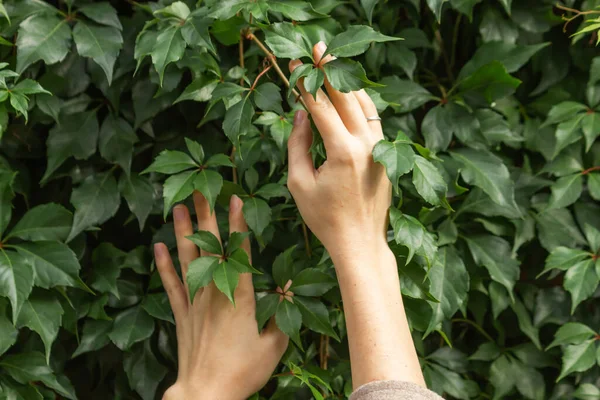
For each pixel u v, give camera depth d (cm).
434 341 125
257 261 113
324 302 111
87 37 103
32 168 117
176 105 116
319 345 117
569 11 122
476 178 111
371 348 72
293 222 112
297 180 81
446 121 113
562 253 116
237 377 91
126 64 110
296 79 77
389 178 75
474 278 119
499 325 123
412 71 117
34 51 100
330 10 105
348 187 77
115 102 110
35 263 100
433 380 117
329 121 78
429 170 82
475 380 128
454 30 123
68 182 117
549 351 124
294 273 96
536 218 122
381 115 115
